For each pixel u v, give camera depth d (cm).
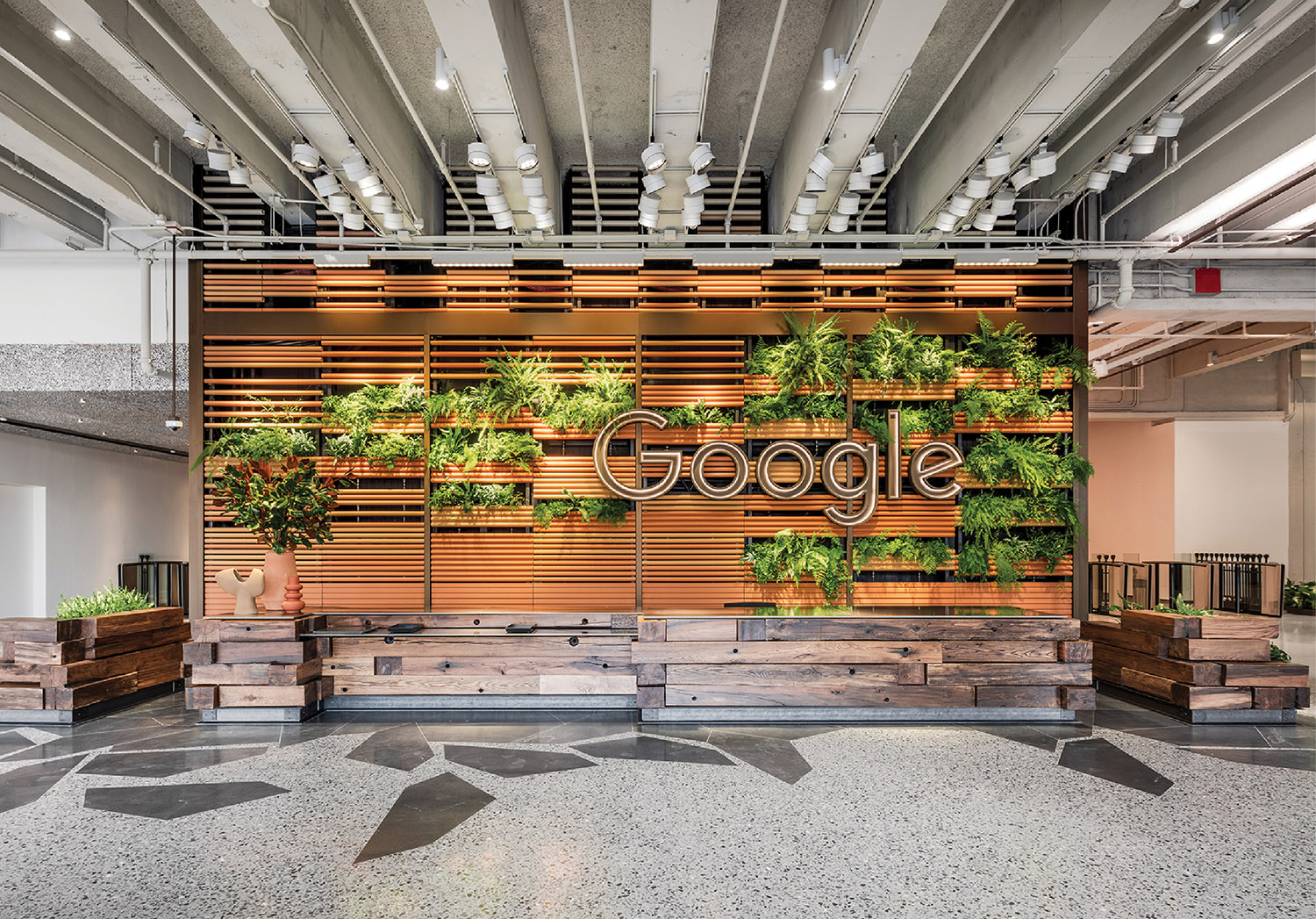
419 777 495
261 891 342
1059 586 745
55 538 1290
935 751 549
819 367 709
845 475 743
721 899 335
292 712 636
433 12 430
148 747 562
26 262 780
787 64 586
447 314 745
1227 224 749
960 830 408
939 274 754
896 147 661
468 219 753
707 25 439
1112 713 665
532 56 566
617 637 668
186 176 736
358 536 739
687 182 579
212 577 740
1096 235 774
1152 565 1532
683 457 746
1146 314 805
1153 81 547
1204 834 404
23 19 510
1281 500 1556
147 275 748
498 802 449
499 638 666
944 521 740
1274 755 543
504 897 336
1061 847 388
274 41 442
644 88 618
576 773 502
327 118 530
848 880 352
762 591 742
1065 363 743
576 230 762
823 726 620
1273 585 1381
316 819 423
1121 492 1689
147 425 1140
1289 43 546
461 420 740
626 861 371
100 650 672
